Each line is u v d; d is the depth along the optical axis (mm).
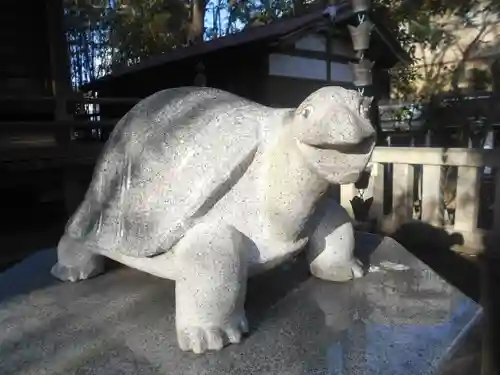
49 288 1276
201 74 5047
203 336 905
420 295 1173
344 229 1279
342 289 1225
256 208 997
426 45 6211
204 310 912
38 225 4203
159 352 909
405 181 2947
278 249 1032
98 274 1378
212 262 912
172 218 965
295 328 1001
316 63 5273
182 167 1003
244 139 997
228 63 5145
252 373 828
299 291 1211
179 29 9516
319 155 900
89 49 12336
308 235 1161
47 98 4219
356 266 1303
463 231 2666
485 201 3227
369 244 1648
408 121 5496
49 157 4016
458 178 2688
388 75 5879
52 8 4242
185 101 1169
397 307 1102
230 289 918
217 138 1008
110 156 1188
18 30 4301
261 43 4688
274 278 1305
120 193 1111
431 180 2828
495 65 5238
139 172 1068
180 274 940
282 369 839
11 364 880
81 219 1231
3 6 4203
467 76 5777
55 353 917
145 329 1012
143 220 1010
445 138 5223
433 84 6020
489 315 2061
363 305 1120
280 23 5336
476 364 1039
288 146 959
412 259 1462
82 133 6492
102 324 1041
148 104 1222
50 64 4387
